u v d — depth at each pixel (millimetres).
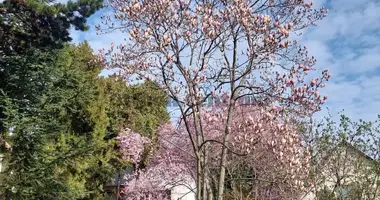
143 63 8117
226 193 9742
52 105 10898
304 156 10680
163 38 7398
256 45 7461
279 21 7793
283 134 9461
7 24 10359
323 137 11781
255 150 9430
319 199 11352
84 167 13484
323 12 8633
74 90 11391
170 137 12727
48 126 10430
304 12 8531
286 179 9750
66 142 13453
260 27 7660
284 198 9938
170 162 12695
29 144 10023
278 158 9523
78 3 9609
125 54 8453
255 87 7562
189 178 12703
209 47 7902
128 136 14477
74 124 14164
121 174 16406
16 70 10633
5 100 9805
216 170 9328
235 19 7730
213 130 9938
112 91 15891
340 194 11391
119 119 16141
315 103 7801
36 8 9539
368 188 11477
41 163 9898
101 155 14617
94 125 14453
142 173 13820
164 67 7684
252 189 10266
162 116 16391
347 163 11766
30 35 10562
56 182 9828
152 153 13945
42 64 10742
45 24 10172
